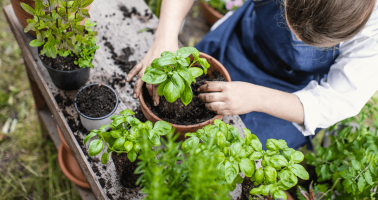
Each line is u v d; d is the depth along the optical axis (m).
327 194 1.26
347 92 1.00
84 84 1.05
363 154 1.14
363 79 0.97
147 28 1.21
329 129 1.38
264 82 1.29
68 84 0.99
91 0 0.77
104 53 1.12
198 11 2.35
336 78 1.03
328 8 0.65
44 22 0.80
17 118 1.85
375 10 0.89
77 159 0.93
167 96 0.72
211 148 0.67
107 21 1.20
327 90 1.01
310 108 1.00
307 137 1.37
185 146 0.67
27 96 1.93
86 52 0.89
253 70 1.30
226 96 0.88
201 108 0.93
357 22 0.68
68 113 0.99
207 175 0.50
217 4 2.04
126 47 1.15
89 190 1.34
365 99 1.00
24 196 1.63
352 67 0.97
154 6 1.87
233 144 0.67
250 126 1.26
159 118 0.84
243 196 0.90
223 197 0.54
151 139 0.69
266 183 0.70
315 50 1.08
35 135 1.81
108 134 0.73
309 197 1.02
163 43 1.04
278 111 0.99
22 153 1.75
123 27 1.20
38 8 0.76
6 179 1.66
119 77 1.08
